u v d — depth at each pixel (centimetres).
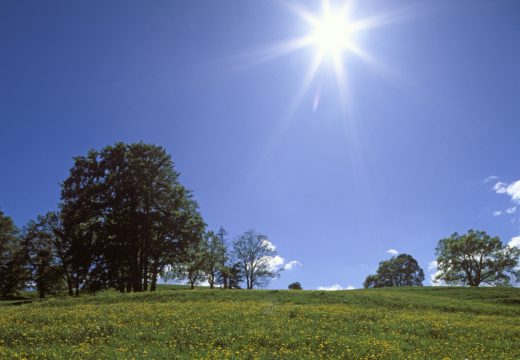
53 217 7400
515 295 4881
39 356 1454
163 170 5834
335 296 3791
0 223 7494
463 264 8338
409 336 2016
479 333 2197
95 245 5153
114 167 5578
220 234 8450
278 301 3472
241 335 1839
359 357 1555
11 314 2538
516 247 8125
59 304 3362
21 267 7606
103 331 1897
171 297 3597
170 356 1466
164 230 5506
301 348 1647
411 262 12150
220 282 8644
